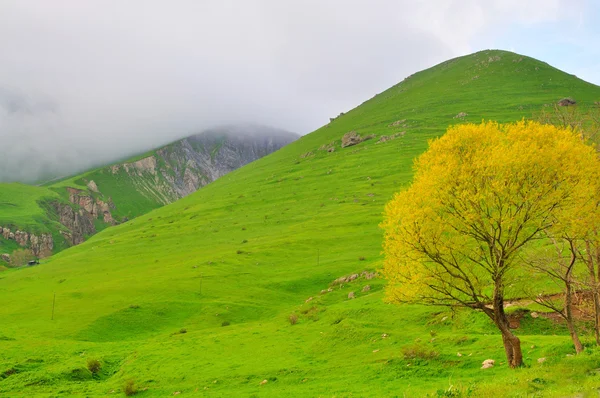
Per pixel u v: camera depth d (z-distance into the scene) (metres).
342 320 61.59
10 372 61.66
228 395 41.09
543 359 30.39
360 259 124.56
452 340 44.22
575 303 43.31
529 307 46.38
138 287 122.38
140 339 91.69
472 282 30.48
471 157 29.27
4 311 113.94
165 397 44.91
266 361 53.00
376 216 168.12
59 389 53.25
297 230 170.12
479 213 28.55
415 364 39.16
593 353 27.16
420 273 30.16
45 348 77.38
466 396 23.75
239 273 129.25
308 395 36.03
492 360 35.12
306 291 111.81
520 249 30.19
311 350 54.78
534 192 27.06
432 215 29.33
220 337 72.25
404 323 57.03
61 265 186.25
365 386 35.88
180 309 105.62
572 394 20.45
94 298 117.75
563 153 27.09
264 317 98.06
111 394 49.59
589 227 27.28
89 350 76.25
